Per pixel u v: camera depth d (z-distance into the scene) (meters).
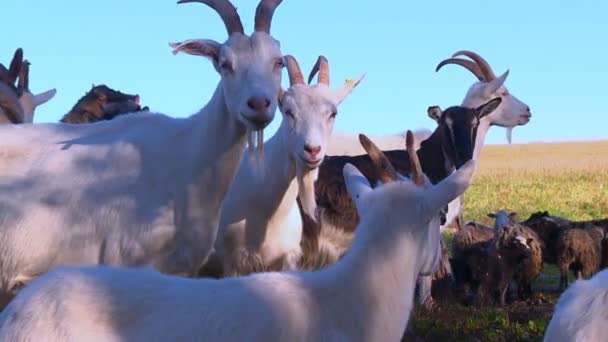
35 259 7.60
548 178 43.62
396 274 5.67
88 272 5.47
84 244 7.67
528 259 12.80
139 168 7.80
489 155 65.88
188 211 7.82
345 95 9.32
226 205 9.33
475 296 12.62
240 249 9.38
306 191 9.25
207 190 7.87
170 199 7.79
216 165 7.84
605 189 37.16
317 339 5.48
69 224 7.66
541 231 14.56
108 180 7.76
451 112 12.02
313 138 8.92
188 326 5.33
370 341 5.59
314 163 8.94
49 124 8.16
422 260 5.88
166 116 8.11
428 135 13.38
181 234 7.82
